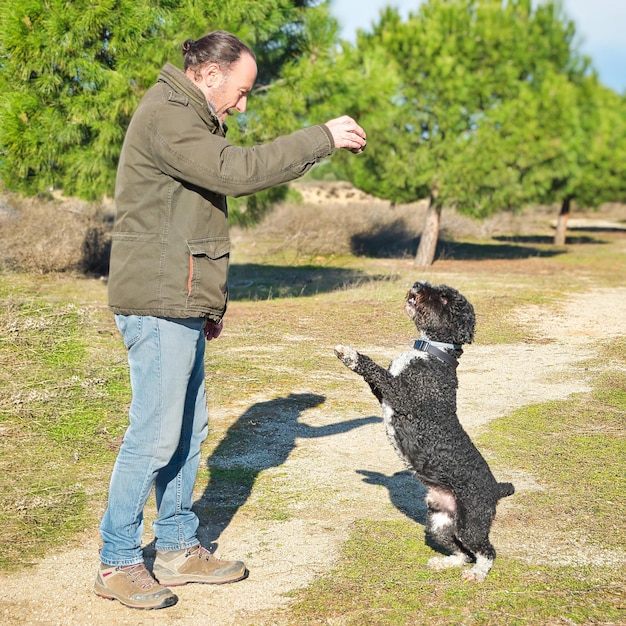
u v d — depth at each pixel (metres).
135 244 3.28
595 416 6.42
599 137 22.27
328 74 11.18
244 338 8.93
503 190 15.58
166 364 3.33
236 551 4.04
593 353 8.74
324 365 7.93
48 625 3.30
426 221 16.64
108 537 3.47
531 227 29.09
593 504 4.64
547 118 15.32
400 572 3.79
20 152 9.39
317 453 5.54
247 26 9.95
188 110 3.23
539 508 4.59
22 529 4.17
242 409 6.50
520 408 6.65
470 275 15.08
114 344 8.05
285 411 6.48
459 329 3.85
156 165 3.22
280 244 18.92
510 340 9.43
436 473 3.70
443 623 3.32
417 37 15.38
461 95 14.94
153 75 9.45
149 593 3.44
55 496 4.59
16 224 12.45
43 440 5.48
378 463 5.37
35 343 7.71
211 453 5.50
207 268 3.32
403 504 4.66
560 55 17.86
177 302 3.27
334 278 14.15
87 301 10.07
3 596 3.51
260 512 4.53
